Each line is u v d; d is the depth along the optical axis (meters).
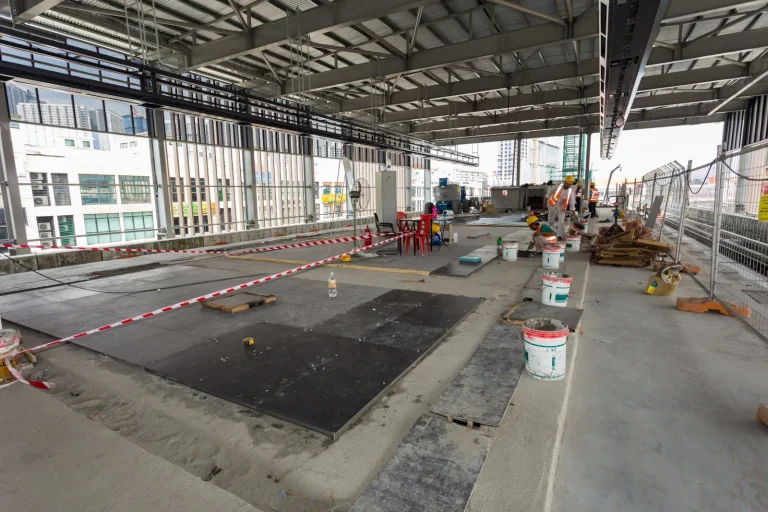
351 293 5.49
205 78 12.45
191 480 1.80
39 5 5.94
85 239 14.71
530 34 8.86
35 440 2.13
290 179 16.61
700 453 2.12
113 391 2.90
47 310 5.02
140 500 1.67
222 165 14.09
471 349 3.51
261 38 8.68
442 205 22.50
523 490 1.70
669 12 7.70
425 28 9.95
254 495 1.86
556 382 2.71
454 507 1.60
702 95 17.06
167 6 8.20
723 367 3.13
